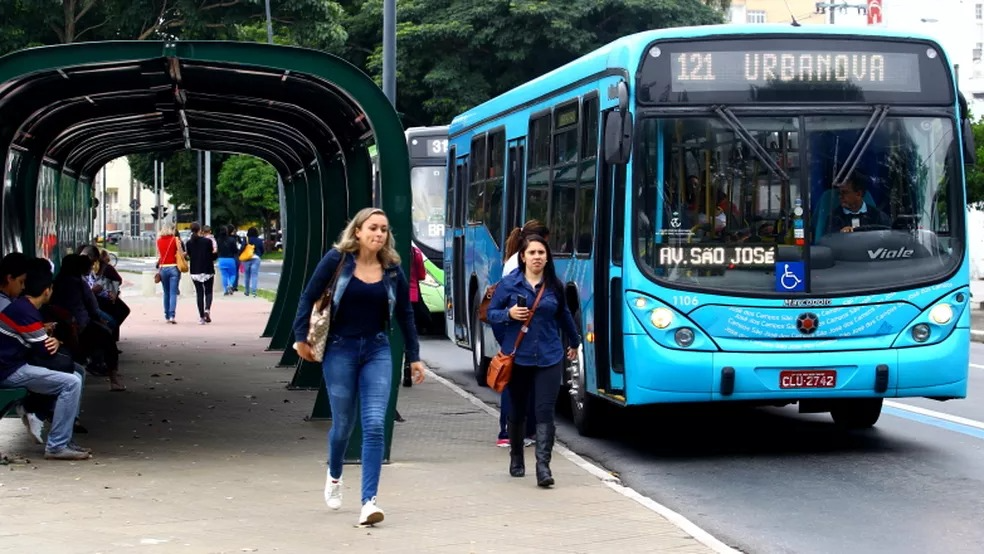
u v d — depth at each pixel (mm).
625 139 11375
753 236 11586
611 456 12219
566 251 13773
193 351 22188
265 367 19469
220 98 14414
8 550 7652
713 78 11719
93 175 23125
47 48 10227
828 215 11656
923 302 11664
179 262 29125
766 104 11719
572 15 48406
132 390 16406
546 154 14820
